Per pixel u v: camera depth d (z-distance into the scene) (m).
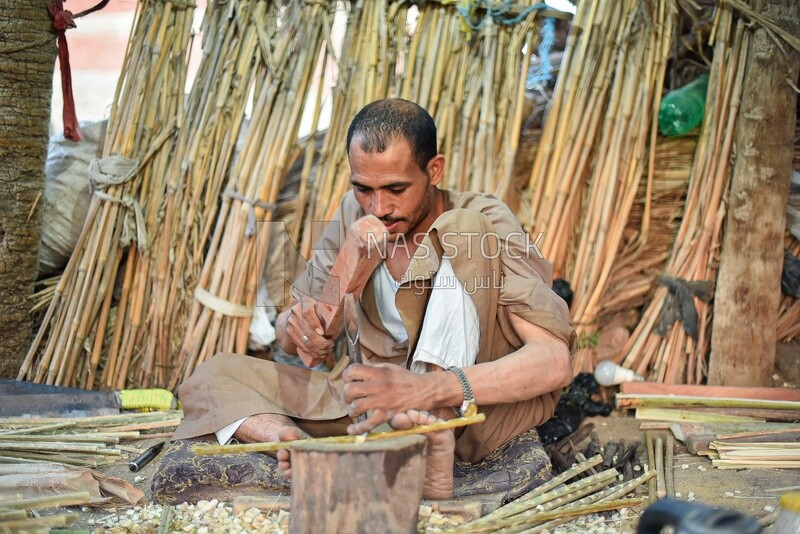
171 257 3.91
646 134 3.85
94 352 3.92
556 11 3.87
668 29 3.80
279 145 3.81
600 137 3.87
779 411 3.49
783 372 3.92
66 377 3.88
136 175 3.91
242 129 4.03
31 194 3.94
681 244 3.84
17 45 3.82
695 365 3.84
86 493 2.47
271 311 3.87
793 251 3.90
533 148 3.96
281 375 3.05
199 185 3.89
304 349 2.78
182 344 3.89
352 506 2.14
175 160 3.91
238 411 2.84
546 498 2.56
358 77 3.89
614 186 3.79
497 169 3.84
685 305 3.79
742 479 2.98
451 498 2.63
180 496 2.77
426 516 2.47
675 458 3.23
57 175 4.08
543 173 3.83
